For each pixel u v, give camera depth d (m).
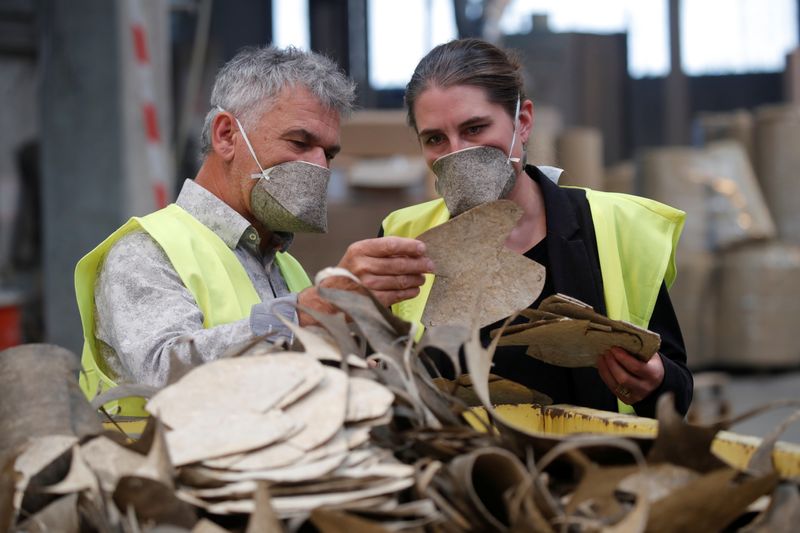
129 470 1.50
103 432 1.62
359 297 1.81
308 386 1.58
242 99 2.60
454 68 2.55
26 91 9.30
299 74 2.61
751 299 9.91
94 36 6.73
